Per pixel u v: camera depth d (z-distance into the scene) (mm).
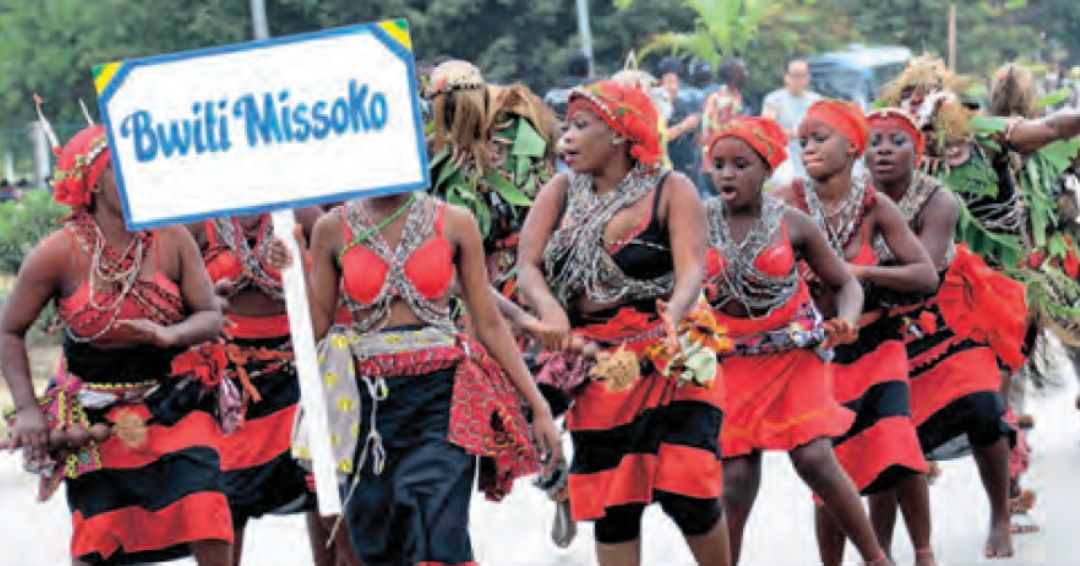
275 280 9594
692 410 8594
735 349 9203
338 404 7898
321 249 7992
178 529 8430
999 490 11070
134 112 7816
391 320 7953
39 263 8148
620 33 37719
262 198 7801
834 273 9328
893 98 11727
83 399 8305
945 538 11875
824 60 36594
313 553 10070
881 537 10289
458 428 7887
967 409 10703
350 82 7742
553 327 8367
